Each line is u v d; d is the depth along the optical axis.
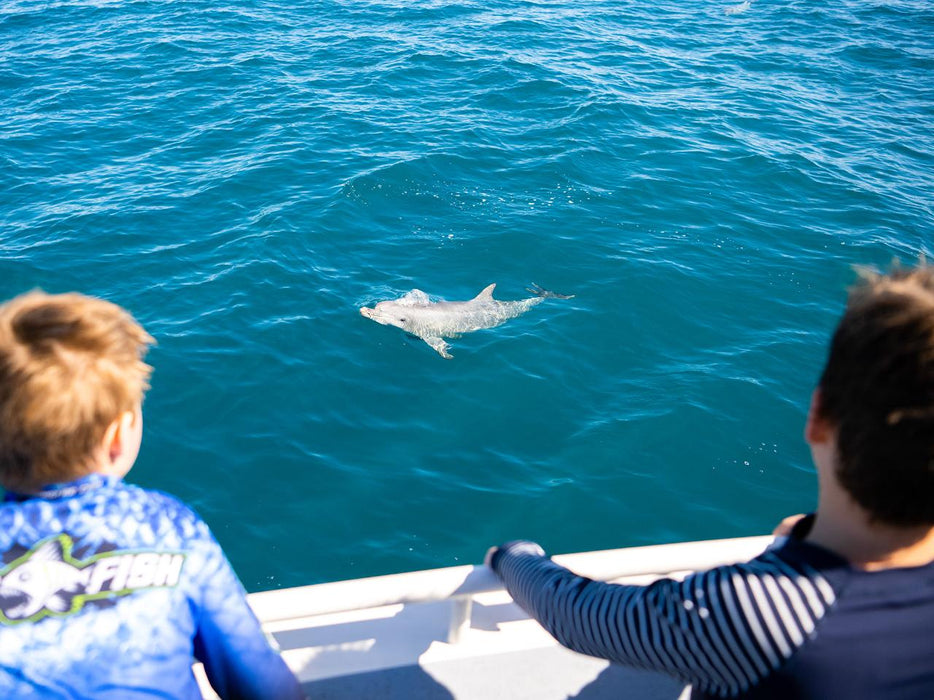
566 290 10.12
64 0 21.05
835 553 1.48
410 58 16.97
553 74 16.42
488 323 9.46
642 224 11.54
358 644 2.53
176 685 1.57
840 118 15.46
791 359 9.09
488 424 8.05
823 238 11.40
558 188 12.30
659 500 7.24
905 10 23.05
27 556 1.54
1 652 1.47
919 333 1.34
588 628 1.67
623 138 13.92
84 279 9.84
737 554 2.40
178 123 13.95
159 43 17.72
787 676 1.45
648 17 21.36
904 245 11.24
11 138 13.34
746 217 11.83
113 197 11.60
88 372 1.52
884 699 1.42
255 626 1.69
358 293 9.87
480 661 2.51
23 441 1.51
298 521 6.85
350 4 21.05
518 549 2.05
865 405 1.36
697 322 9.66
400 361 8.84
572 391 8.53
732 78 17.12
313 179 12.10
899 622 1.43
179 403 8.05
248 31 18.62
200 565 1.64
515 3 21.70
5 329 1.53
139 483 7.12
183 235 10.77
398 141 13.32
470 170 12.62
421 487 7.26
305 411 8.07
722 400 8.43
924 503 1.35
